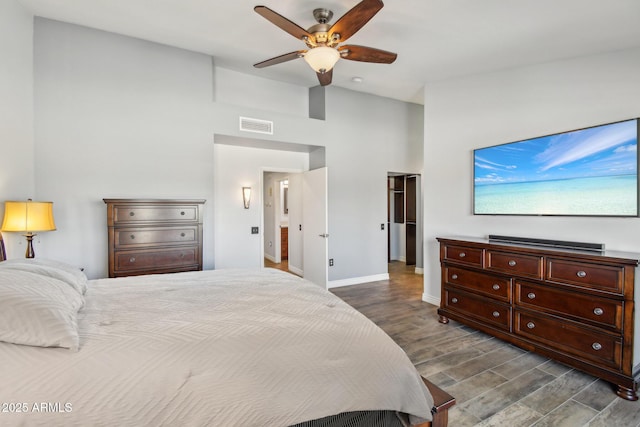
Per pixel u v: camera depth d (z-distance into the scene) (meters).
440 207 3.87
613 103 2.44
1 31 2.50
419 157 5.80
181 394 1.03
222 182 4.61
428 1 2.27
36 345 1.06
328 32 2.24
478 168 3.41
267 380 1.11
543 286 2.47
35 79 2.96
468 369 2.42
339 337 1.32
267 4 2.53
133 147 3.38
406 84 4.32
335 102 4.87
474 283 3.03
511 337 2.69
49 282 1.42
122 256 3.03
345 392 1.18
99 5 2.69
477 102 3.46
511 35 2.58
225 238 4.63
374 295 4.47
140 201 3.10
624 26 2.18
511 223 3.12
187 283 2.09
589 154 2.53
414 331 3.16
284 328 1.32
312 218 4.91
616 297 2.06
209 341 1.19
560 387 2.17
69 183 3.11
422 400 1.31
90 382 1.00
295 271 6.01
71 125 3.11
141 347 1.13
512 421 1.83
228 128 3.93
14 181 2.66
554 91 2.81
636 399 2.00
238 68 4.28
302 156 5.30
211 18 2.84
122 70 3.32
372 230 5.32
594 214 2.49
